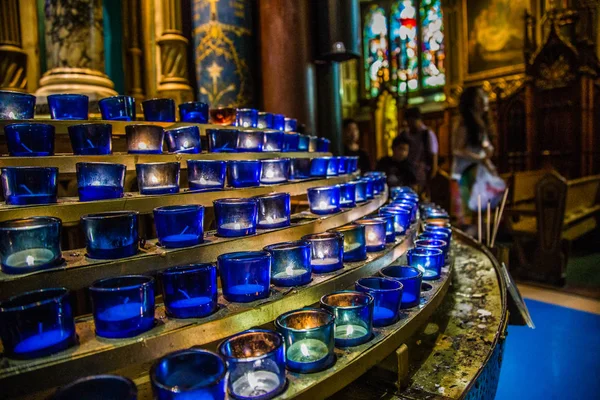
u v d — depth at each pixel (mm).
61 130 987
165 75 2727
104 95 2143
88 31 2191
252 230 906
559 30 6973
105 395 514
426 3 11594
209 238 872
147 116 1196
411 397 788
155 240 858
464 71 9344
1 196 934
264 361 598
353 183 1245
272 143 1355
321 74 3027
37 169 755
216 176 997
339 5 2734
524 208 3682
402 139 3568
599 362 1701
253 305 734
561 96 7129
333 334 686
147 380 708
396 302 812
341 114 3137
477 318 1144
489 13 8891
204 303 691
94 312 623
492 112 8547
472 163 4324
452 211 4570
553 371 1654
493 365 939
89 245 724
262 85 2793
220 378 517
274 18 2678
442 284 1061
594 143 6793
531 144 7574
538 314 2289
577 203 4727
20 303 591
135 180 1067
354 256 976
